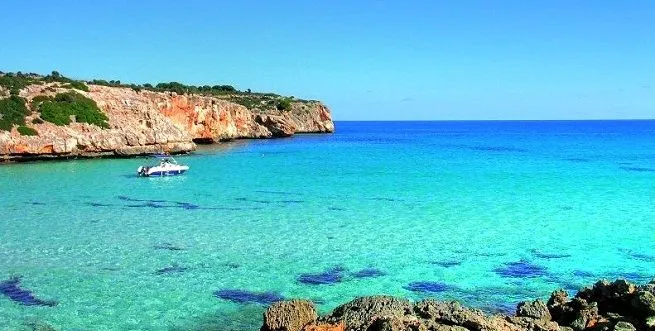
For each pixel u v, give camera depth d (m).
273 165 61.62
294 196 39.81
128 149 68.94
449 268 22.45
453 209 34.56
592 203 36.62
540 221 30.95
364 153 80.62
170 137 74.81
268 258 23.62
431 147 98.00
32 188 43.31
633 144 106.81
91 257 23.50
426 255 24.22
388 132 193.00
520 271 22.14
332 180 48.62
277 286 20.19
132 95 85.50
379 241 26.55
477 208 34.88
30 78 82.25
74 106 71.31
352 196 39.75
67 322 16.69
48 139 63.22
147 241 26.33
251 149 86.69
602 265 22.95
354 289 19.98
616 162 65.81
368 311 14.03
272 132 122.62
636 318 14.30
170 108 90.56
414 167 59.81
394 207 35.34
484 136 154.88
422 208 34.94
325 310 17.92
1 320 16.73
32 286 19.77
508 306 18.52
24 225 29.70
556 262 23.34
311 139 120.12
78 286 19.88
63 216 32.31
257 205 36.19
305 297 19.12
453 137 147.25
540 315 14.88
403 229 29.03
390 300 14.55
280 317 14.09
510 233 28.17
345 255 24.16
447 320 12.98
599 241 26.59
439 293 19.67
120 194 40.75
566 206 35.53
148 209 34.75
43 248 24.86
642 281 21.02
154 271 21.70
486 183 46.50
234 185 45.50
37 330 16.05
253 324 16.83
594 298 15.76
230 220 31.31
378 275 21.55
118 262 22.84
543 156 75.88
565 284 20.72
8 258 23.19
